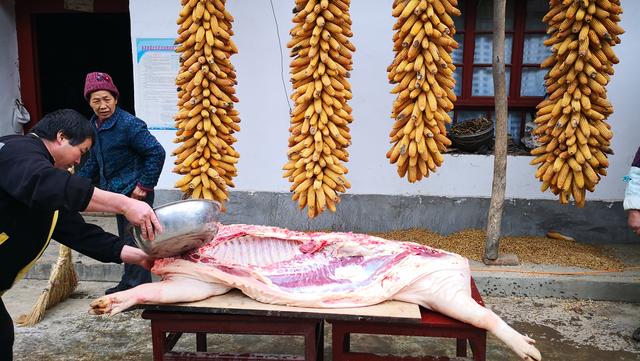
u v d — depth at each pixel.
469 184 4.94
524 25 4.95
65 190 1.85
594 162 3.43
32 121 5.74
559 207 4.87
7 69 5.51
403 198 5.01
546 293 4.08
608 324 3.67
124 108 8.29
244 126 5.05
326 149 3.18
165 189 5.16
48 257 4.66
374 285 2.29
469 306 2.18
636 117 4.69
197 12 3.24
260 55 4.93
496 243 4.27
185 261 2.30
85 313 3.87
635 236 4.84
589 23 3.37
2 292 2.19
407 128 3.21
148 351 3.34
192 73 3.30
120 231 3.78
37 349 3.35
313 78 3.22
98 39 8.12
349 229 5.08
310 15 3.10
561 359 3.22
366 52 4.85
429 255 2.41
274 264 2.45
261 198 5.12
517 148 5.05
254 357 2.24
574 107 3.39
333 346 2.24
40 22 7.45
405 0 3.23
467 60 5.05
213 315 2.23
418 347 3.40
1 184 1.89
